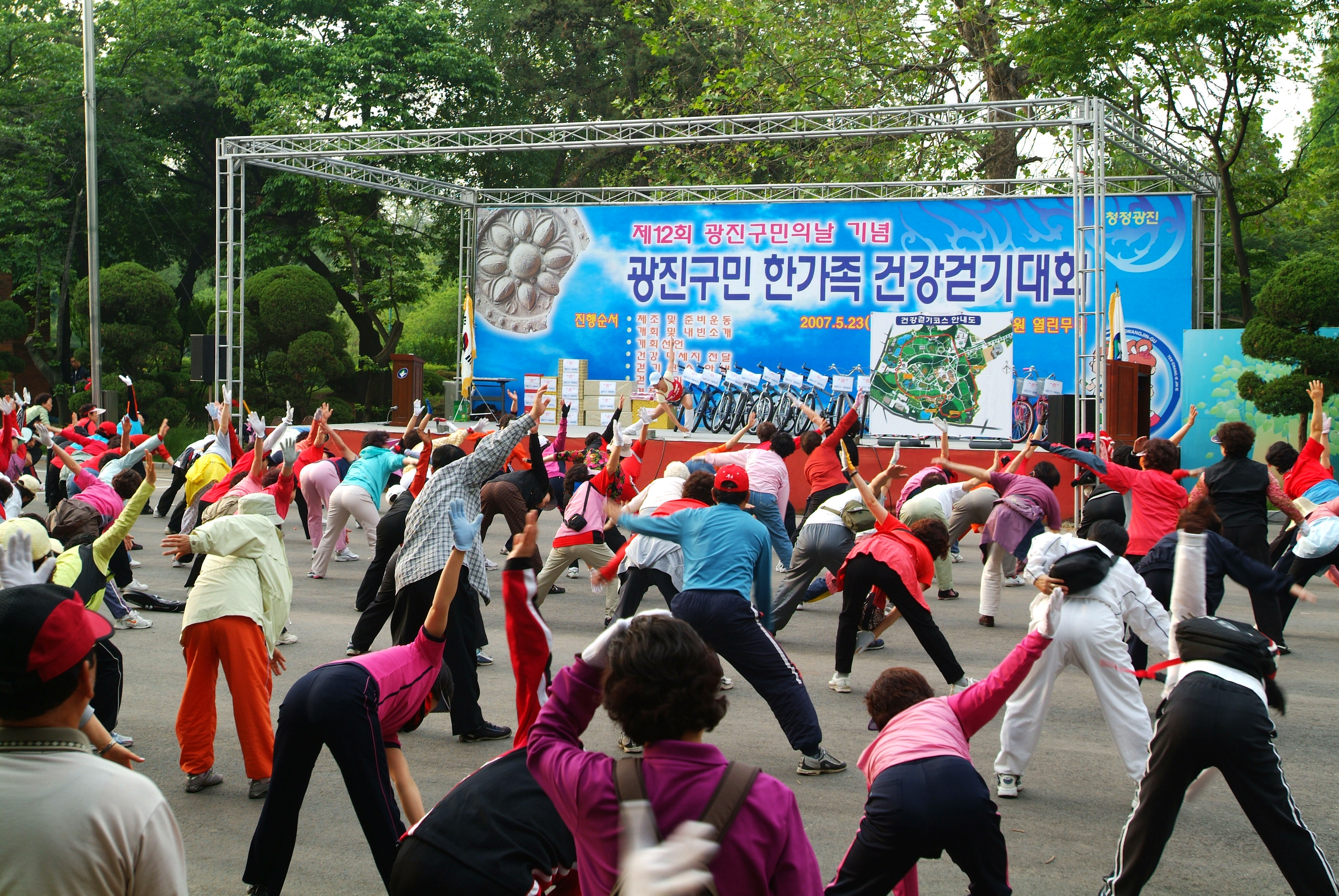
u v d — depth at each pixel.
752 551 5.88
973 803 3.64
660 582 7.35
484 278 25.28
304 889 4.52
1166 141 19.98
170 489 15.77
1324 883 3.90
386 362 33.12
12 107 30.28
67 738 2.43
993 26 24.11
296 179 30.81
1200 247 22.27
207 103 32.44
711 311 23.97
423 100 33.19
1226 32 20.69
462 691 6.43
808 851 2.51
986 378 22.58
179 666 8.01
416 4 32.97
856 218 23.14
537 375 25.00
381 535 8.85
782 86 25.61
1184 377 19.86
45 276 30.33
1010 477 9.72
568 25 34.34
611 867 2.47
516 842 2.98
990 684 3.97
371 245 32.12
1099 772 6.06
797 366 23.52
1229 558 5.18
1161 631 5.45
